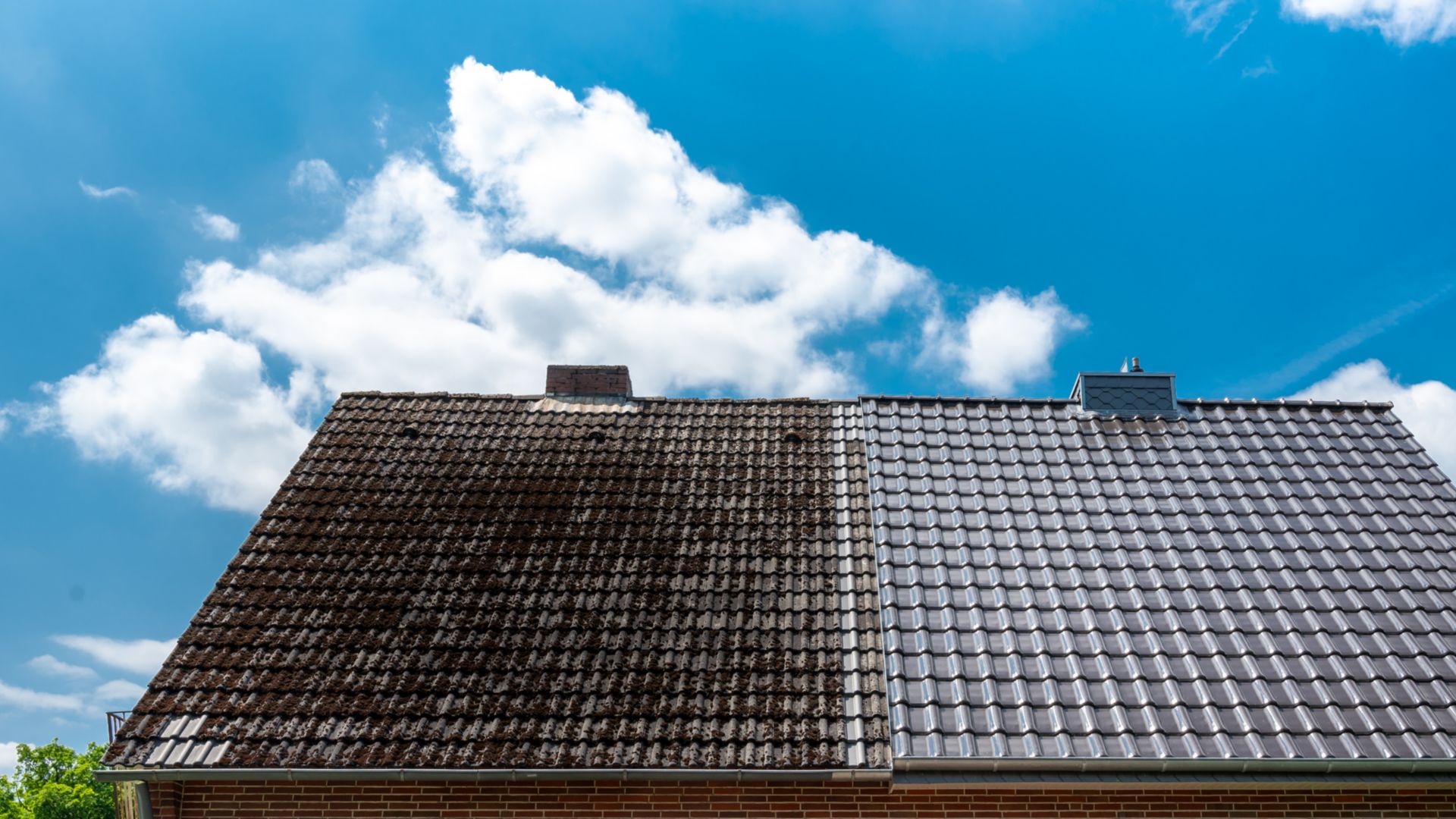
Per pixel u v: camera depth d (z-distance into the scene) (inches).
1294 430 555.8
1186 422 561.0
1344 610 432.5
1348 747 366.9
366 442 567.8
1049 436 552.1
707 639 426.0
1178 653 410.0
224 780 371.9
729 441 574.2
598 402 618.5
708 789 374.6
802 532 491.8
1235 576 449.7
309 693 399.5
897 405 577.3
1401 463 530.6
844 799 373.1
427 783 379.6
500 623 435.2
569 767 366.6
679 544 484.1
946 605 433.1
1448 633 419.2
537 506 514.0
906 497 502.0
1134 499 505.0
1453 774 366.3
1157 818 370.6
